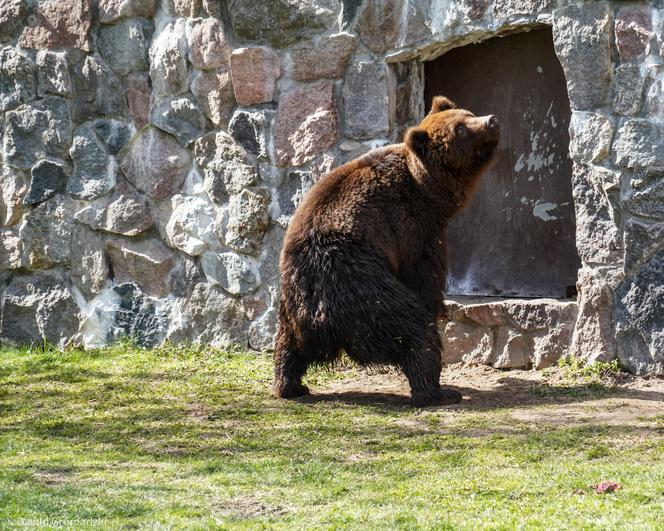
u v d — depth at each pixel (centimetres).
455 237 1321
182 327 1392
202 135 1365
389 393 1107
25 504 720
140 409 1068
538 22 1139
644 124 1077
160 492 757
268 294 1330
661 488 706
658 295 1075
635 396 1030
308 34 1280
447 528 640
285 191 1308
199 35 1340
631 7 1080
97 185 1437
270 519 686
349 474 797
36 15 1459
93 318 1453
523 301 1186
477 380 1162
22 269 1500
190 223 1371
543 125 1241
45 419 1038
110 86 1423
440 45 1225
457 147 1030
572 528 629
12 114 1484
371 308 998
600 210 1117
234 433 952
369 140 1257
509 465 797
